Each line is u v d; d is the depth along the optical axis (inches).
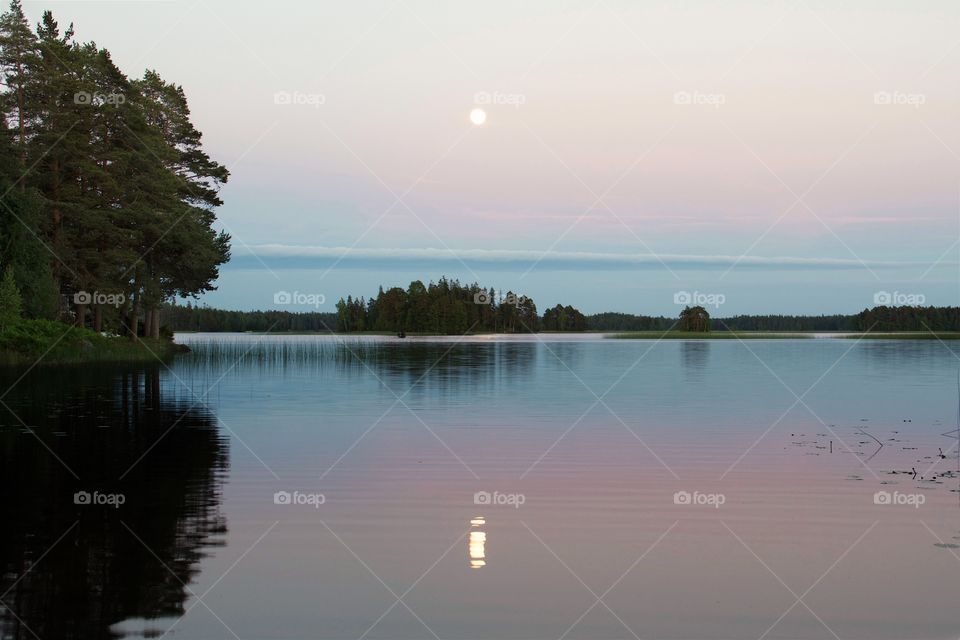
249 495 555.8
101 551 425.7
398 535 466.9
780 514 518.0
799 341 5167.3
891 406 1136.8
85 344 2003.0
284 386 1400.1
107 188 2085.4
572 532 476.4
